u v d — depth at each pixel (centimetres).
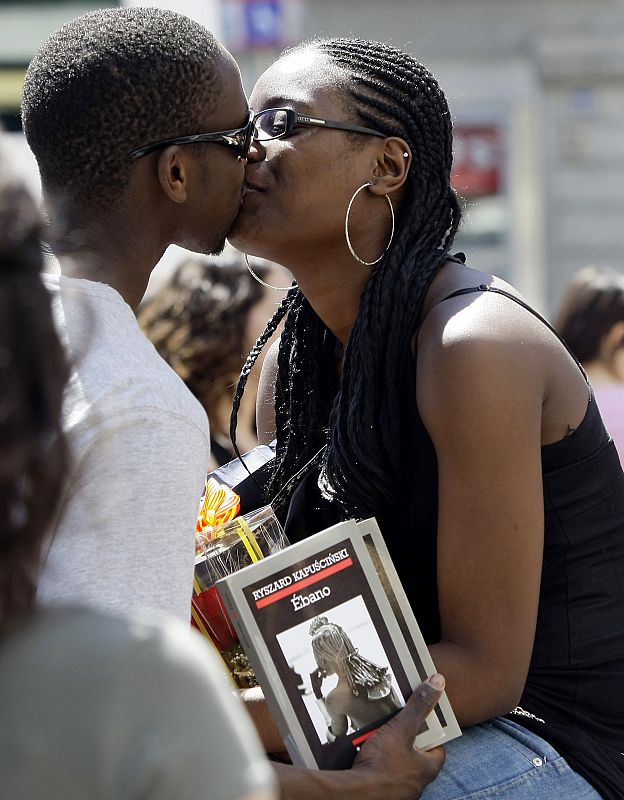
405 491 380
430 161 403
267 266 676
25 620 213
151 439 277
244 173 374
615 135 2169
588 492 373
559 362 369
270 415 486
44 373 214
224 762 203
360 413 382
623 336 804
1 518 209
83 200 340
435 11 2097
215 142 353
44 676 205
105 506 268
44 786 200
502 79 2125
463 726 359
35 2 1065
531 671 378
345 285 408
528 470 350
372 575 329
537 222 2156
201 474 291
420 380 362
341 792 315
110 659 206
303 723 321
